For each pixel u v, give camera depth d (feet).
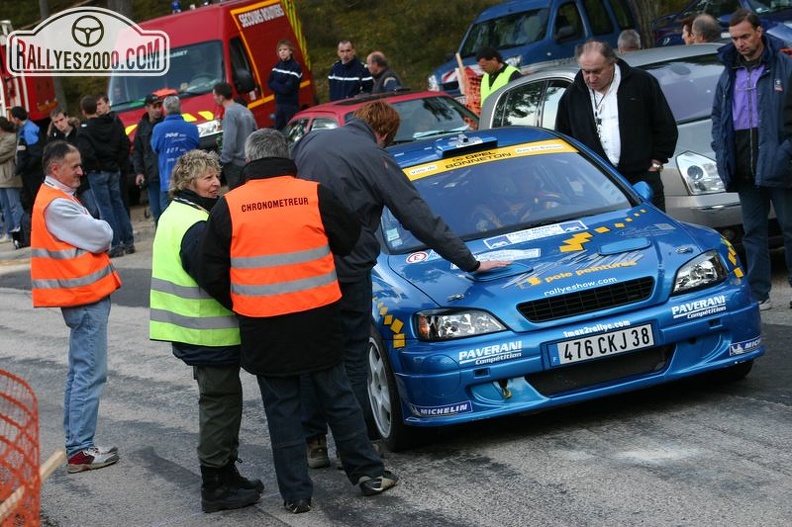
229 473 21.39
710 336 22.80
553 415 24.11
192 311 20.49
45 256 24.57
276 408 20.06
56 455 15.85
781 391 23.44
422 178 27.27
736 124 29.43
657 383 22.44
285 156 20.08
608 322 22.07
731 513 17.47
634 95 30.73
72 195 25.05
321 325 19.71
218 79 73.15
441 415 21.94
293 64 69.26
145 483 23.56
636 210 25.96
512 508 18.93
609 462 20.54
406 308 22.68
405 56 96.73
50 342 42.42
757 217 30.19
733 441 20.76
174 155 57.31
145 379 33.55
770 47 28.50
